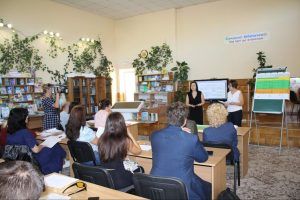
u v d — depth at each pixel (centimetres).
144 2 826
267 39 761
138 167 269
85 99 834
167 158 196
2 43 650
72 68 840
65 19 818
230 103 519
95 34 934
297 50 721
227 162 311
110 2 812
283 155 475
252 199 300
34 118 668
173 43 896
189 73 894
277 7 743
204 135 310
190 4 863
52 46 773
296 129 541
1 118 596
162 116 660
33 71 710
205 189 209
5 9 654
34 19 724
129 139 244
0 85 627
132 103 537
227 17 819
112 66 1007
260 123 669
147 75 933
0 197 95
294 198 300
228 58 823
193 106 580
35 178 105
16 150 277
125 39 1006
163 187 173
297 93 699
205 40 860
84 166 206
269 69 540
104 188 175
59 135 357
